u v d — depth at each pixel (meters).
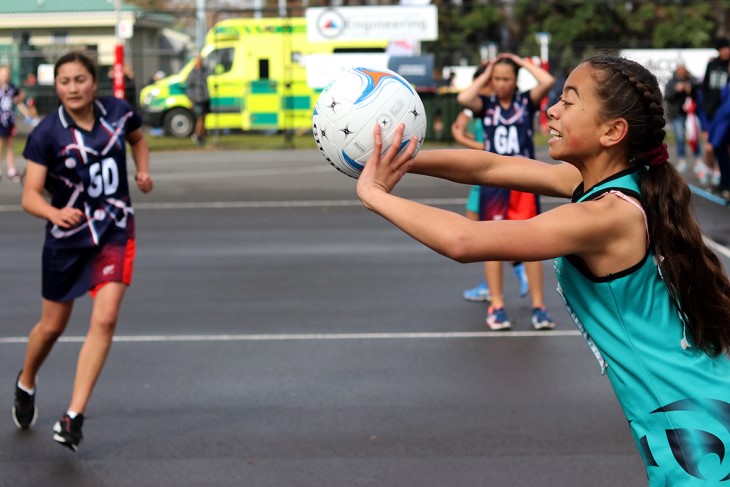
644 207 5.68
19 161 45.28
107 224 11.30
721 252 22.11
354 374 13.73
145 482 10.17
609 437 11.25
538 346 15.09
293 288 19.30
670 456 5.77
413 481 10.08
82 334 16.09
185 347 15.16
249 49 54.31
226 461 10.69
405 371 13.85
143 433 11.57
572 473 10.25
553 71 61.50
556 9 80.94
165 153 48.41
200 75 51.56
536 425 11.66
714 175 34.91
